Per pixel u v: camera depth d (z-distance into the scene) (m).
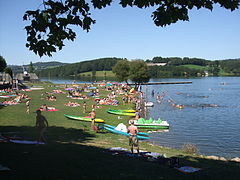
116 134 24.12
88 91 73.00
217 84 133.12
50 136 19.52
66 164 10.30
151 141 25.19
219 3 6.75
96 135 22.50
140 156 13.46
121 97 61.97
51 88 76.88
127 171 10.16
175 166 11.90
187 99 67.06
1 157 10.45
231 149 23.06
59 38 7.16
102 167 10.39
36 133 19.81
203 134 28.86
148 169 10.85
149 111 46.66
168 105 55.25
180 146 23.50
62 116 31.95
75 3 6.95
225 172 12.03
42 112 33.91
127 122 32.16
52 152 12.30
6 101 42.19
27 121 26.39
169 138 26.73
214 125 34.19
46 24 6.66
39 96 53.84
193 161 14.82
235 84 132.25
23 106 38.38
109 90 78.06
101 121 30.12
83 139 19.64
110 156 12.88
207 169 12.28
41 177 8.41
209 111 46.88
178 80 177.12
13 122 25.34
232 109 49.19
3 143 13.67
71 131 23.09
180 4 6.75
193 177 10.45
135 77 91.38
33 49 6.76
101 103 47.53
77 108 40.28
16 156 10.85
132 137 13.83
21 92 61.28
